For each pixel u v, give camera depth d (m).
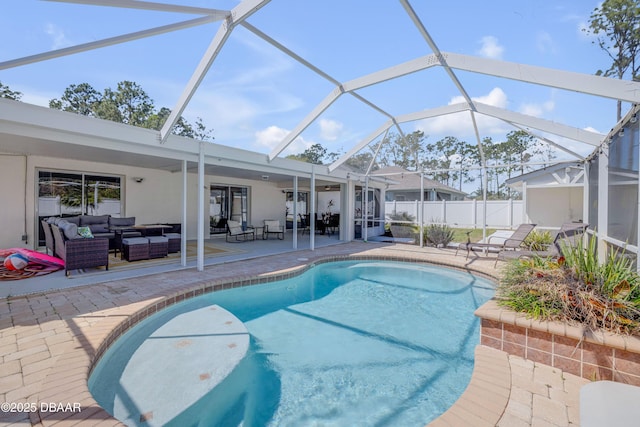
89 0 3.69
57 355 3.20
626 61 16.53
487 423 2.34
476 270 8.14
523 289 3.75
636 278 3.50
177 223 11.65
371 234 15.41
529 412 2.47
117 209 10.22
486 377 2.96
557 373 3.05
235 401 3.34
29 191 8.31
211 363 3.59
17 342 3.47
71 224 6.42
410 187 22.53
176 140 6.74
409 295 7.01
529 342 3.32
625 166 4.73
